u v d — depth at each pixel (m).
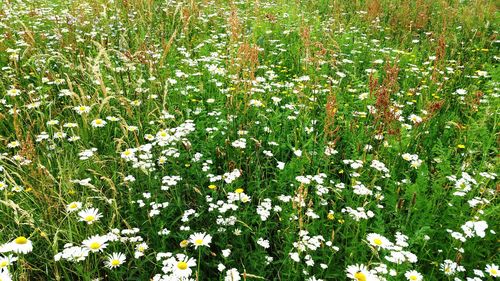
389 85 1.15
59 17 1.92
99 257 0.74
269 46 1.86
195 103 1.31
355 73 1.48
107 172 0.95
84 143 1.03
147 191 0.92
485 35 2.14
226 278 0.62
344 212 0.87
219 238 0.81
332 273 0.74
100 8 2.08
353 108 1.31
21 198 0.84
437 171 0.98
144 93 1.30
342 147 1.16
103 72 1.36
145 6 2.03
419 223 0.82
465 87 1.55
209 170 0.95
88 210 0.72
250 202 0.89
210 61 1.57
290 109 1.24
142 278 0.70
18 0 2.24
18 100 1.24
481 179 0.94
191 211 0.80
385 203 0.93
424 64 1.69
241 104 1.22
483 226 0.73
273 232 0.86
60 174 0.87
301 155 1.01
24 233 0.78
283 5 2.50
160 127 1.14
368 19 2.24
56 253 0.66
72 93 1.02
